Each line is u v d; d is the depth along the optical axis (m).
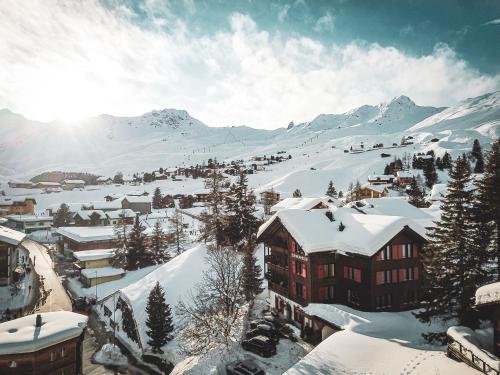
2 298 56.47
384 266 35.81
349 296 38.03
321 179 193.12
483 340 25.44
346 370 25.20
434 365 23.83
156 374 37.78
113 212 125.56
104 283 67.19
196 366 34.50
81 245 82.44
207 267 56.12
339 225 41.34
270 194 124.75
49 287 64.44
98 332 49.22
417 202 79.62
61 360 30.94
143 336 42.88
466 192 28.56
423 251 36.81
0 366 28.72
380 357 26.39
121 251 74.25
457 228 27.83
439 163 171.25
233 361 32.50
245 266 47.97
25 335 29.69
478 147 173.00
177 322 45.03
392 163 192.12
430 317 31.56
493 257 27.91
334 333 32.84
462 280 27.31
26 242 104.81
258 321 40.09
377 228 36.12
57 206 146.88
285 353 33.59
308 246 37.22
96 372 38.50
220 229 63.72
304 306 38.72
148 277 55.84
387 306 36.03
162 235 79.88
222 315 40.31
